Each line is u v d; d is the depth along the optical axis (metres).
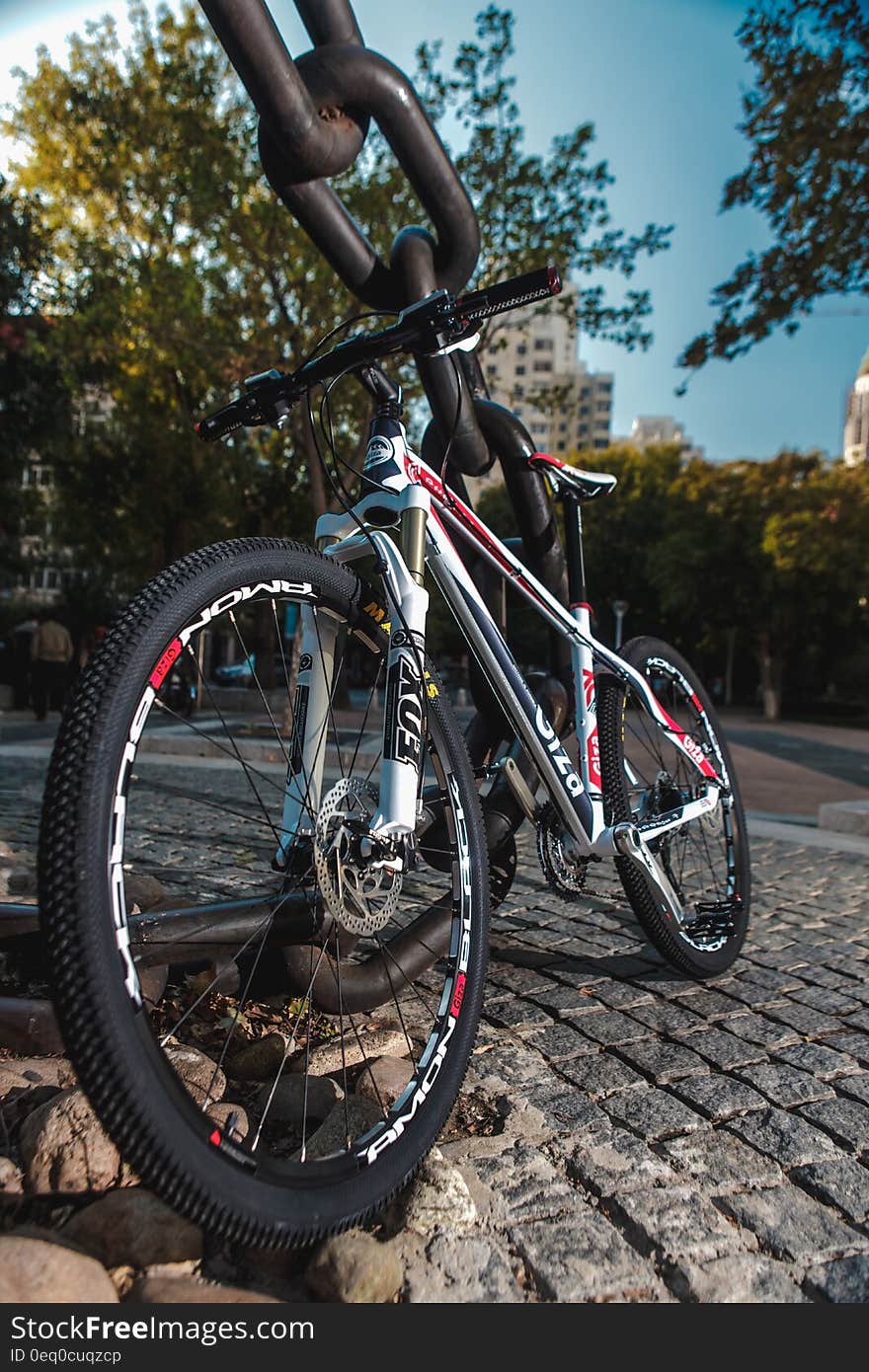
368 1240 1.26
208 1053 1.88
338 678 1.69
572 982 2.58
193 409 18.14
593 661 2.45
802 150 7.36
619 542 41.62
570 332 12.10
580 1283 1.27
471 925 1.67
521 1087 1.89
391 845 1.56
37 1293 1.10
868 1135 1.77
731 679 47.34
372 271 2.14
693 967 2.54
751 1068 2.05
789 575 31.19
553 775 2.17
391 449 1.76
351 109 1.91
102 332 13.38
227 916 1.68
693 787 2.72
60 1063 1.72
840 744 19.98
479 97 10.91
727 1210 1.49
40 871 1.08
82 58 12.20
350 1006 2.00
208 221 11.93
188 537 21.52
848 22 6.75
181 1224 1.28
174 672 1.29
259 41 1.62
